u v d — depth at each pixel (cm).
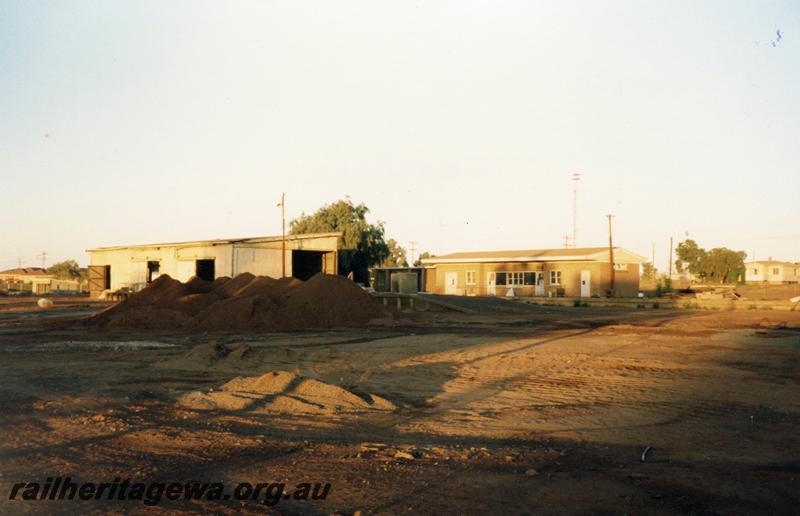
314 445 837
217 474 707
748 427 935
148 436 883
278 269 5250
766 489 644
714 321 3092
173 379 1399
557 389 1266
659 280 7050
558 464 740
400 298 3859
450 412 1054
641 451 801
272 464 745
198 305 3053
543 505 598
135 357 1789
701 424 955
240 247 4984
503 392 1238
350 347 2027
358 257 8225
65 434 893
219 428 936
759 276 11150
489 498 619
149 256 5516
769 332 2458
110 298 5694
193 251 5062
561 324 2962
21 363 1662
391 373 1484
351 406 1095
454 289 6319
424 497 623
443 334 2483
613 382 1345
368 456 780
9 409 1070
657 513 577
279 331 2691
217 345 1702
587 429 927
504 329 2708
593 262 5409
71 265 11219
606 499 615
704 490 641
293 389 1185
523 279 5819
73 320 3108
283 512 589
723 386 1291
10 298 6762
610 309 4222
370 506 600
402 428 939
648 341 2172
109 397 1184
